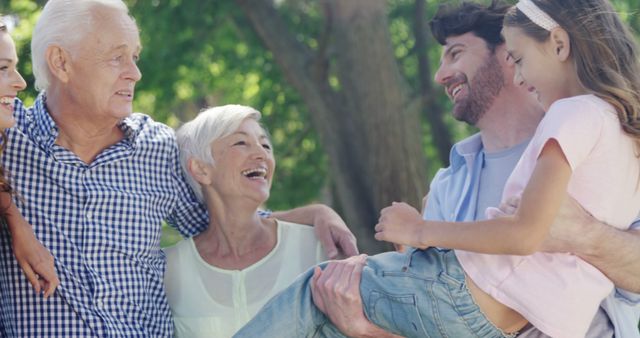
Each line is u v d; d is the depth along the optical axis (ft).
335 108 32.53
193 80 42.60
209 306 13.87
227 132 13.93
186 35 39.47
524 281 10.87
